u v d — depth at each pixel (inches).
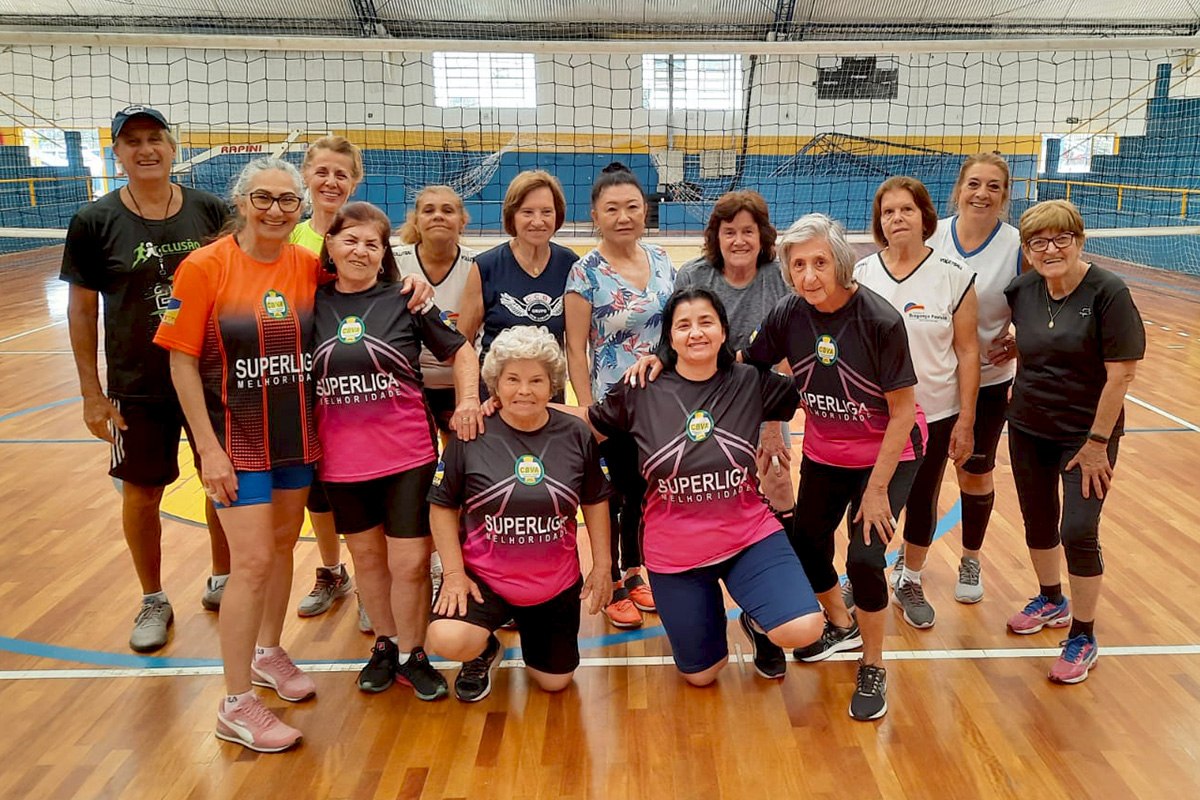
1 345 350.0
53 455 217.3
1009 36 642.8
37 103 627.5
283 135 622.2
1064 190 648.4
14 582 148.5
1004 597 141.4
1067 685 115.3
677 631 112.0
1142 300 441.7
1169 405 253.4
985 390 132.2
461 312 128.6
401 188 628.4
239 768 100.4
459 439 109.2
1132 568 149.1
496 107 642.8
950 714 109.3
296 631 133.0
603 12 633.6
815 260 100.9
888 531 104.9
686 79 637.9
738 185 629.9
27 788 97.0
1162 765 98.9
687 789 96.0
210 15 624.1
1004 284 128.9
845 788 95.7
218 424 100.5
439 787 96.9
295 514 109.9
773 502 134.6
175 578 150.3
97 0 607.8
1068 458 117.3
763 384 113.1
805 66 631.8
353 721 109.9
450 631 106.4
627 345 127.0
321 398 105.8
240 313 98.7
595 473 112.4
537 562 108.5
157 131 116.2
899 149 631.2
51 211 693.9
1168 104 612.4
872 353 103.5
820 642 122.5
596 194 123.9
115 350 121.4
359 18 627.8
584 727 108.1
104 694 115.7
